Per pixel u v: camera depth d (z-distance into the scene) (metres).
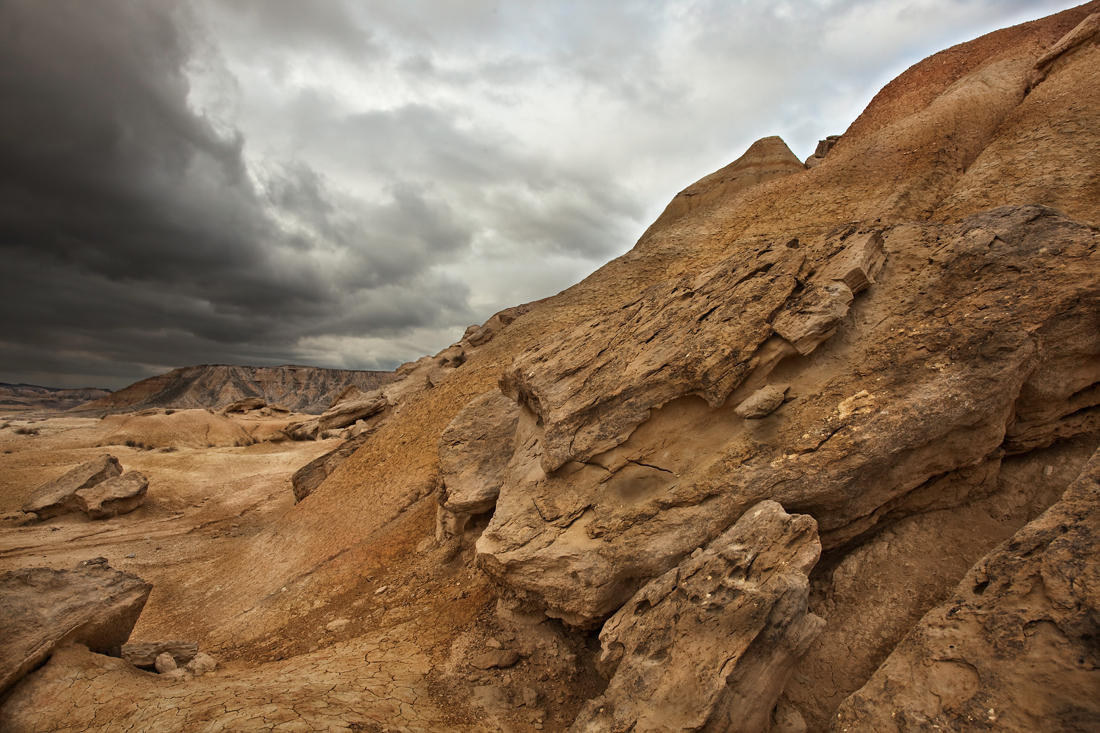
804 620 5.70
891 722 4.82
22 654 7.61
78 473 27.97
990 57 29.73
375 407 46.47
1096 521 4.92
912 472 7.10
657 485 8.38
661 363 8.70
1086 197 11.91
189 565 20.23
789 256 8.88
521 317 34.53
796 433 7.48
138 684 8.01
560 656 8.39
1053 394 7.02
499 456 13.32
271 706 6.87
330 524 19.69
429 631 10.55
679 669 5.83
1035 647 4.53
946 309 7.51
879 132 27.92
